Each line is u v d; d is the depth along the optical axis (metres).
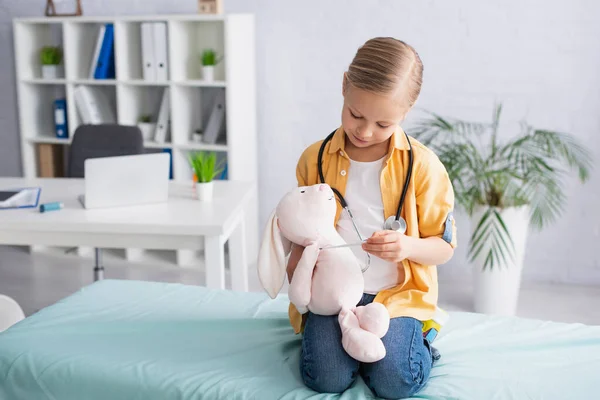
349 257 1.62
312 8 3.68
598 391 1.53
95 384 1.61
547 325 1.90
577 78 3.38
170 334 1.82
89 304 2.01
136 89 3.97
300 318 1.78
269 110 3.86
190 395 1.54
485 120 3.53
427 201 1.69
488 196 3.12
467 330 1.87
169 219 2.32
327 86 3.75
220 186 2.82
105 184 2.43
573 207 3.48
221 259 2.31
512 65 3.45
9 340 1.77
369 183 1.70
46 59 4.01
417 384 1.54
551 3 3.35
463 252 3.64
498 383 1.57
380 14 3.59
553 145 3.42
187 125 3.89
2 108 4.26
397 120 1.55
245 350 1.73
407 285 1.72
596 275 3.53
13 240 2.35
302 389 1.56
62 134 4.04
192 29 3.88
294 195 1.64
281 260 1.66
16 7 4.13
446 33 3.51
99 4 3.99
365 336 1.53
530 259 3.59
